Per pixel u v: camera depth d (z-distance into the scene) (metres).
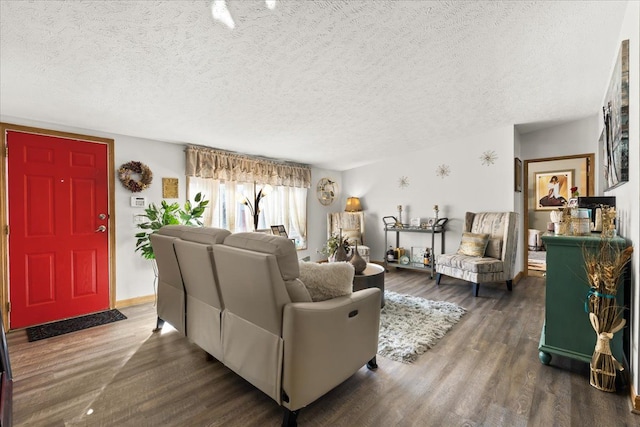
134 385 1.91
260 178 4.85
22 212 2.83
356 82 2.74
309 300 1.66
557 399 1.73
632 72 1.89
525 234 4.95
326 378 1.64
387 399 1.75
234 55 2.14
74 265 3.11
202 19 1.76
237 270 1.66
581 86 3.15
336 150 4.88
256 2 1.69
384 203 5.80
